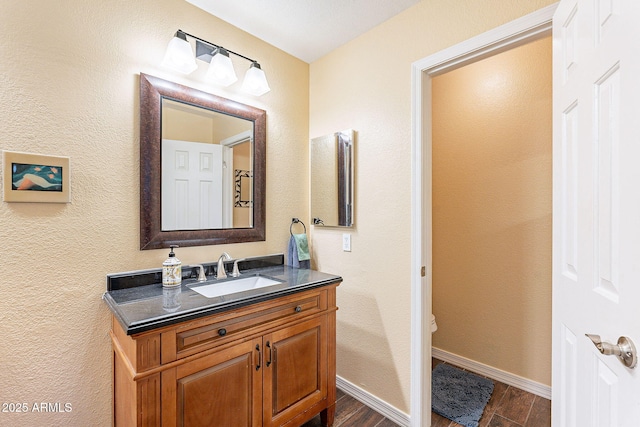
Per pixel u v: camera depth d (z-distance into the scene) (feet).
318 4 5.38
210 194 5.61
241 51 6.10
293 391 4.78
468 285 7.50
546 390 6.31
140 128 4.75
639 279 2.06
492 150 7.09
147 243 4.80
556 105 3.63
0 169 3.67
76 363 4.20
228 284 5.31
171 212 5.11
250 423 4.24
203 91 5.49
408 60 5.49
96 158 4.37
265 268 6.38
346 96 6.59
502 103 6.93
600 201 2.63
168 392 3.51
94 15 4.36
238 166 6.03
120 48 4.59
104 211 4.44
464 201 7.56
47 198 3.96
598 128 2.66
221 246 5.84
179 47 4.68
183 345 3.63
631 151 2.17
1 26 3.70
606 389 2.50
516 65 6.72
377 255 5.98
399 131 5.62
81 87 4.25
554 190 3.67
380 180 5.92
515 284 6.77
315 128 7.30
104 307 4.44
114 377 4.34
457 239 7.70
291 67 7.05
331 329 5.39
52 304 4.02
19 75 3.80
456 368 7.54
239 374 4.13
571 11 3.25
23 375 3.83
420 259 5.32
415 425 5.34
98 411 4.37
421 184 5.32
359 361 6.30
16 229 3.78
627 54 2.20
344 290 6.60
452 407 5.98
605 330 2.52
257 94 6.19
